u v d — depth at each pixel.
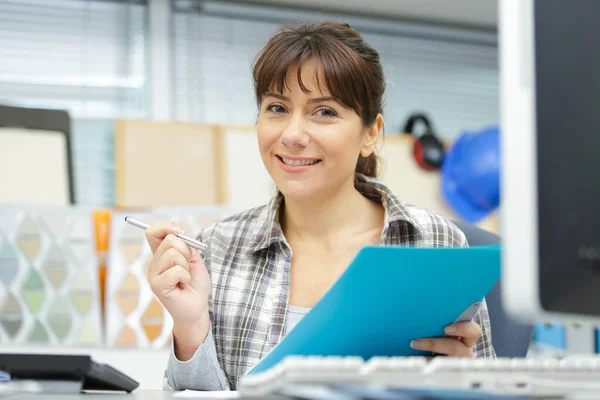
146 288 2.13
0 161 2.43
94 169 3.22
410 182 3.27
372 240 1.26
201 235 1.30
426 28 3.86
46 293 2.08
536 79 0.53
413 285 0.75
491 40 3.97
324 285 1.21
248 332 1.18
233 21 3.55
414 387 0.56
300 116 1.11
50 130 2.51
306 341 0.78
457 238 1.28
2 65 3.18
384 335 0.84
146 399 0.71
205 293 1.04
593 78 0.54
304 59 1.09
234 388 1.17
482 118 3.93
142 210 2.23
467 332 0.89
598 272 0.54
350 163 1.16
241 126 3.04
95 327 2.09
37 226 2.10
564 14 0.54
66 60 3.27
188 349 1.03
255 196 3.02
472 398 0.56
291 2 3.60
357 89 1.12
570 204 0.53
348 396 0.54
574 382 0.62
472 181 3.02
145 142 2.92
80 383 0.77
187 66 3.45
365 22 3.77
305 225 1.25
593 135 0.54
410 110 3.81
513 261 0.53
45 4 3.26
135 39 3.38
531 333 1.30
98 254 2.15
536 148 0.53
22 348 2.04
